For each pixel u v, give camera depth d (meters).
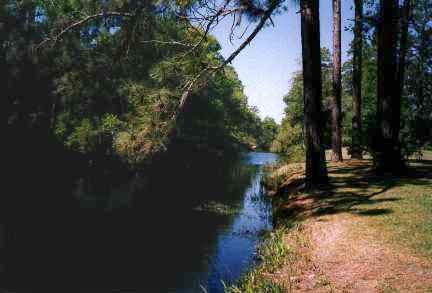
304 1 13.68
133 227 15.67
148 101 10.78
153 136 10.55
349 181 15.09
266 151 123.19
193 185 28.56
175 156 41.69
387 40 15.21
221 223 16.03
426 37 24.55
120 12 13.39
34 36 31.27
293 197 14.39
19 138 32.06
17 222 16.48
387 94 15.61
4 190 24.64
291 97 44.47
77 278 10.30
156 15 12.65
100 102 30.77
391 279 6.36
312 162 14.23
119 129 10.60
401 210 10.24
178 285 9.68
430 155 27.17
